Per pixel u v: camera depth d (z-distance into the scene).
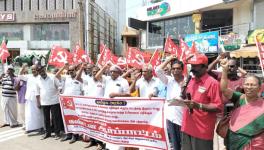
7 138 9.16
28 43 38.81
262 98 4.05
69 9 37.53
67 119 7.84
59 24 38.31
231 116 4.18
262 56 6.15
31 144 8.48
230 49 19.27
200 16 27.28
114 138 6.61
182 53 8.87
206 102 4.54
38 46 38.81
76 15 37.38
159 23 33.06
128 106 6.32
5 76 10.73
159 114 6.00
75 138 8.59
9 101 10.63
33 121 9.52
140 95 7.14
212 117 4.58
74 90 8.56
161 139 6.00
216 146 7.39
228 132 4.20
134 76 7.65
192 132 4.66
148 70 7.00
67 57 9.65
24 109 10.37
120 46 46.28
